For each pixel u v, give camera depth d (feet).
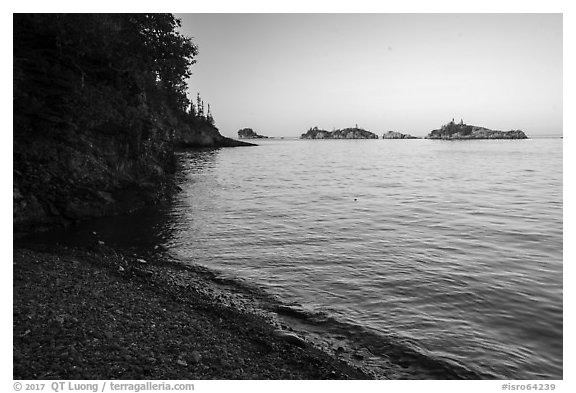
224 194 113.91
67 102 72.74
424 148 500.33
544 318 36.14
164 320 31.83
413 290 42.47
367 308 38.06
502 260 53.21
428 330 33.86
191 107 401.90
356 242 62.64
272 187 132.77
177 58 106.83
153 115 110.83
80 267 43.11
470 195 115.34
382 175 177.88
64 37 72.64
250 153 368.68
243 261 52.31
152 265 49.21
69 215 66.54
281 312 37.09
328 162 265.54
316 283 44.52
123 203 80.59
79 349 25.21
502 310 37.78
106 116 81.87
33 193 62.08
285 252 56.70
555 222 77.66
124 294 36.76
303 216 83.71
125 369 23.84
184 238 63.36
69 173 69.41
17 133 65.00
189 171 177.78
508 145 562.25
